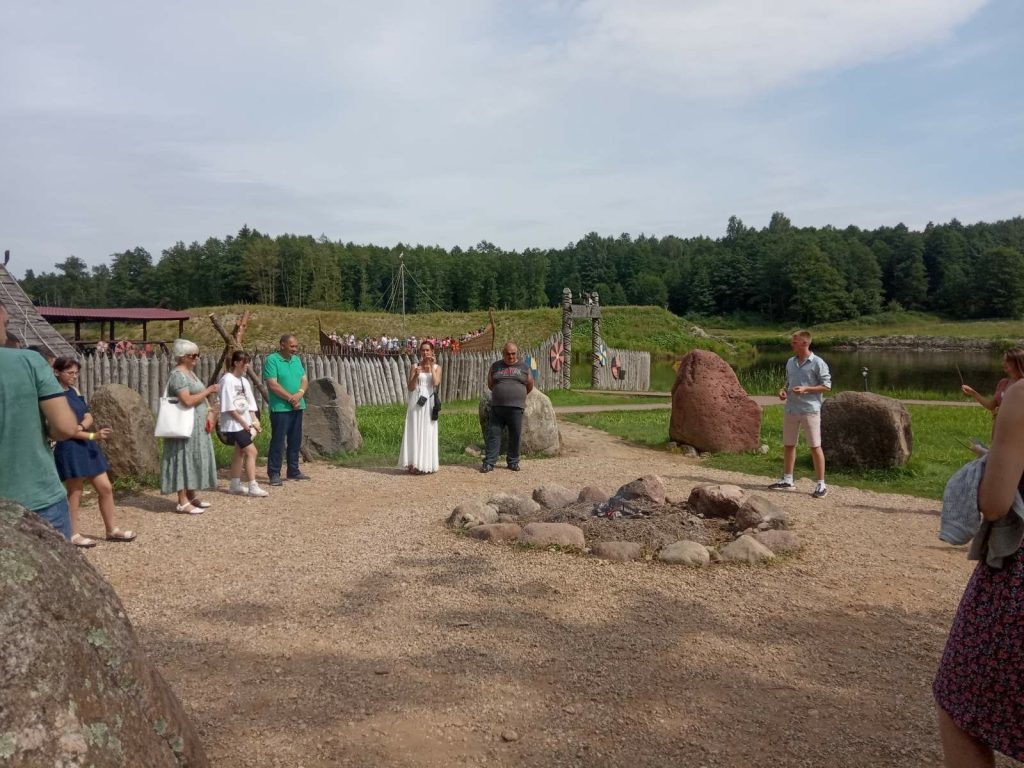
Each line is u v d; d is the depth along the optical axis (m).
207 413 7.68
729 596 5.06
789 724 3.41
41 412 3.87
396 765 3.06
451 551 6.07
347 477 9.70
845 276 116.44
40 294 126.19
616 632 4.43
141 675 2.13
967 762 2.37
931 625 4.66
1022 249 132.38
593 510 6.91
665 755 3.15
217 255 115.62
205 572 5.64
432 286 110.56
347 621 4.61
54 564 2.01
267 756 3.11
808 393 8.66
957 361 54.56
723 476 10.10
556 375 28.27
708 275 123.31
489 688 3.71
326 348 34.47
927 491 9.21
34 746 1.69
